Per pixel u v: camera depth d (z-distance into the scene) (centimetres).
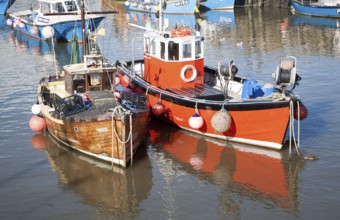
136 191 1139
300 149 1352
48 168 1263
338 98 1808
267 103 1285
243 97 1466
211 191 1135
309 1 4391
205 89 1537
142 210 1055
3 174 1231
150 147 1395
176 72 1546
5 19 4478
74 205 1078
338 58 2508
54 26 3162
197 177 1207
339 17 4009
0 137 1485
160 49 1577
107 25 3934
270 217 1016
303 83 2033
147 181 1189
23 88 2059
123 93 1420
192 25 3859
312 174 1201
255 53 2723
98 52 1561
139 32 3528
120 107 1206
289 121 1307
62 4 3247
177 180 1193
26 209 1062
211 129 1430
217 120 1327
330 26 3591
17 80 2212
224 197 1105
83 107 1309
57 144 1426
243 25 3838
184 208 1060
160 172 1236
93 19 3125
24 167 1272
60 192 1137
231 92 1594
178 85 1558
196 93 1492
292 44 2962
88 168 1259
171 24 3962
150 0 4694
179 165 1277
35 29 3322
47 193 1133
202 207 1064
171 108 1511
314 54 2636
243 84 1539
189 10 4597
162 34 1605
